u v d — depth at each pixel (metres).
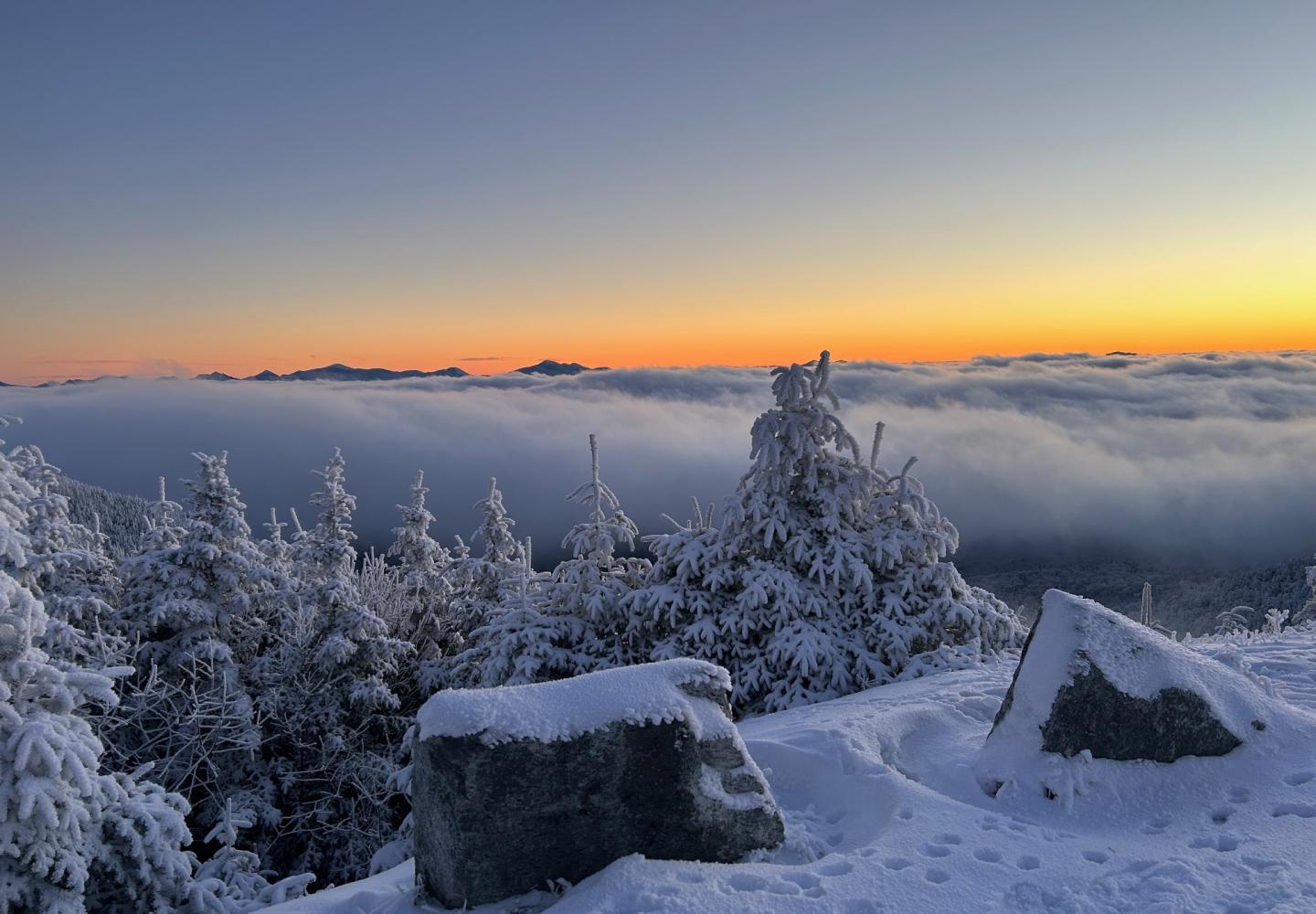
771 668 11.19
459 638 19.39
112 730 13.52
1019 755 6.29
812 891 4.74
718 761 5.32
